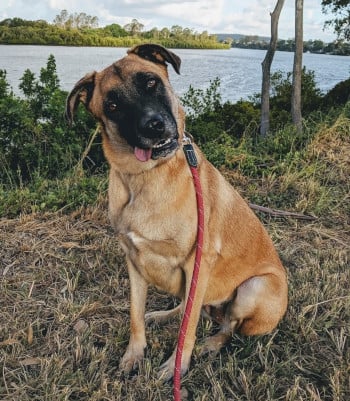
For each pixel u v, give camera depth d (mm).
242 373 705
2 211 1233
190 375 730
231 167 1585
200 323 877
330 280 976
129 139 688
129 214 715
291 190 1443
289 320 854
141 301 778
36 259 1032
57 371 710
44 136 1612
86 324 840
